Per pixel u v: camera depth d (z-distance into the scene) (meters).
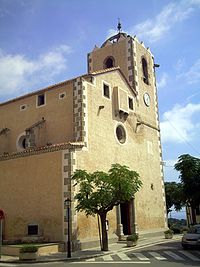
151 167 33.09
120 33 36.84
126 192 20.78
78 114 25.61
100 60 36.28
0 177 26.20
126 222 28.83
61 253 20.42
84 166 24.06
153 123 35.31
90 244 22.73
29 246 18.66
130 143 30.58
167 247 23.47
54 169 23.39
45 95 28.66
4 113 31.47
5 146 30.08
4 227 24.78
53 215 22.58
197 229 23.88
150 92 36.12
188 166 30.34
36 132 27.28
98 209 21.61
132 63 33.97
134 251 21.44
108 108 28.62
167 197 51.38
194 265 15.34
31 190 24.19
